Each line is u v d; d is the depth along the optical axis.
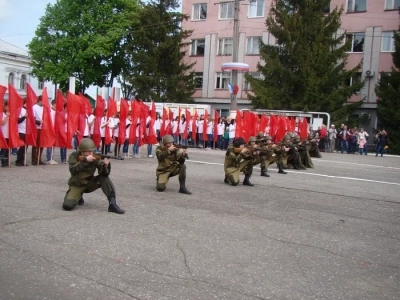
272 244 5.66
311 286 4.29
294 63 32.22
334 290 4.22
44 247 5.02
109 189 6.88
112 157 15.33
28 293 3.81
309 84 30.47
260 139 12.75
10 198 7.44
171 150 8.80
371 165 19.06
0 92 10.73
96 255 4.84
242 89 38.31
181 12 40.09
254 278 4.41
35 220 6.14
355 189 11.09
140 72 37.31
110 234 5.66
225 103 39.09
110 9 38.00
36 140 11.77
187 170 13.09
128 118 15.77
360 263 5.11
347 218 7.55
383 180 13.53
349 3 34.84
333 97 30.73
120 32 37.47
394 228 7.01
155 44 36.78
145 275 4.34
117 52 40.03
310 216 7.52
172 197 8.51
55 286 3.98
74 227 5.90
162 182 8.95
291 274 4.59
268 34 37.19
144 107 16.23
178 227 6.21
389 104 30.23
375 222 7.37
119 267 4.52
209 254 5.09
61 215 6.52
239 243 5.61
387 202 9.39
